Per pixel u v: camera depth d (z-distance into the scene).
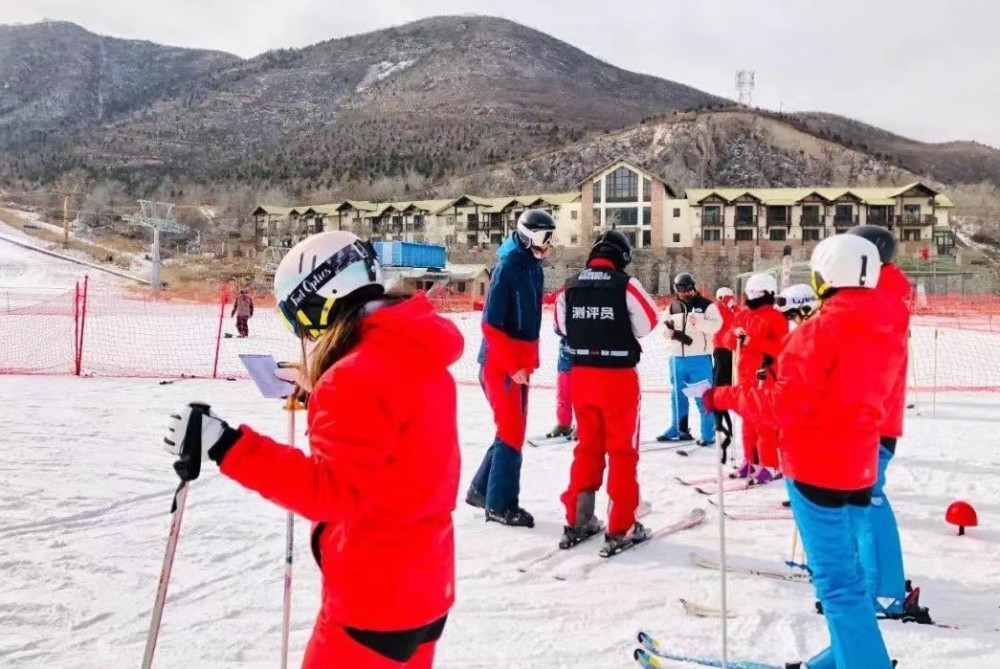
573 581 4.06
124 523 4.82
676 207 63.19
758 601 3.78
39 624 3.45
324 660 1.82
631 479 4.43
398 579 1.79
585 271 4.46
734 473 6.16
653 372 14.12
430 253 48.59
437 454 1.81
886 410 2.86
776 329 5.78
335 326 1.77
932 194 60.69
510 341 4.73
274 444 1.67
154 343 18.44
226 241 85.12
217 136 195.00
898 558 3.60
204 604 3.69
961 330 23.92
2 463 6.15
